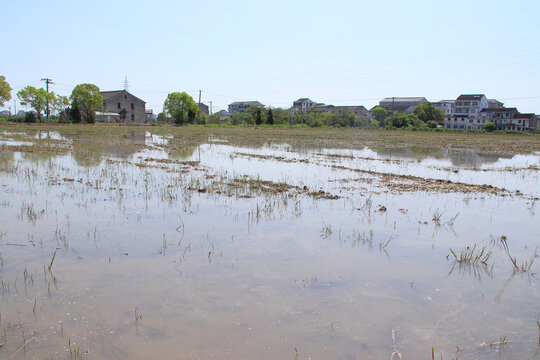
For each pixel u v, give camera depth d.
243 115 84.19
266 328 3.55
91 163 14.09
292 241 5.92
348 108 98.75
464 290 4.45
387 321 3.74
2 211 7.27
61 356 3.07
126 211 7.44
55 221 6.69
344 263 5.13
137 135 32.69
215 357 3.11
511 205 8.77
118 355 3.10
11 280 4.36
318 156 18.72
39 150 18.16
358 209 8.00
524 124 85.94
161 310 3.79
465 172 14.35
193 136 33.75
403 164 16.30
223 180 11.08
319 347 3.29
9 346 3.18
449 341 3.46
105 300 3.96
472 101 95.81
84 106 58.72
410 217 7.50
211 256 5.23
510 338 3.53
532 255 5.62
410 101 102.50
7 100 55.53
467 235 6.48
